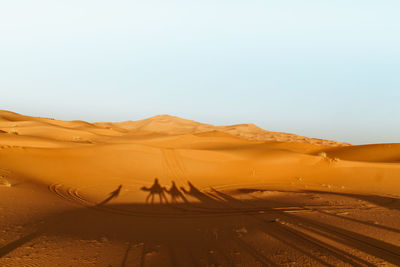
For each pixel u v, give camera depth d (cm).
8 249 544
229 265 499
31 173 1608
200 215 993
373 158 3769
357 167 2556
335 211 1006
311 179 2239
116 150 2586
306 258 535
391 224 810
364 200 1282
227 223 844
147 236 686
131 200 1276
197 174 2203
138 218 922
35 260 505
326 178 2280
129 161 2317
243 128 13675
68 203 1057
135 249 580
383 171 2436
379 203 1209
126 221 865
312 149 4906
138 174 2020
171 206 1170
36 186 1278
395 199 1341
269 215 951
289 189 1803
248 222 852
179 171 2234
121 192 1459
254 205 1175
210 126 14500
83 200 1173
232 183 1986
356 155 4053
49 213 842
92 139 5578
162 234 708
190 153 2841
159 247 594
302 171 2472
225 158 2817
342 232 716
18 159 1867
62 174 1748
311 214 952
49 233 657
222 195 1502
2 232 628
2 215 748
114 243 616
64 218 816
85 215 895
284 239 655
